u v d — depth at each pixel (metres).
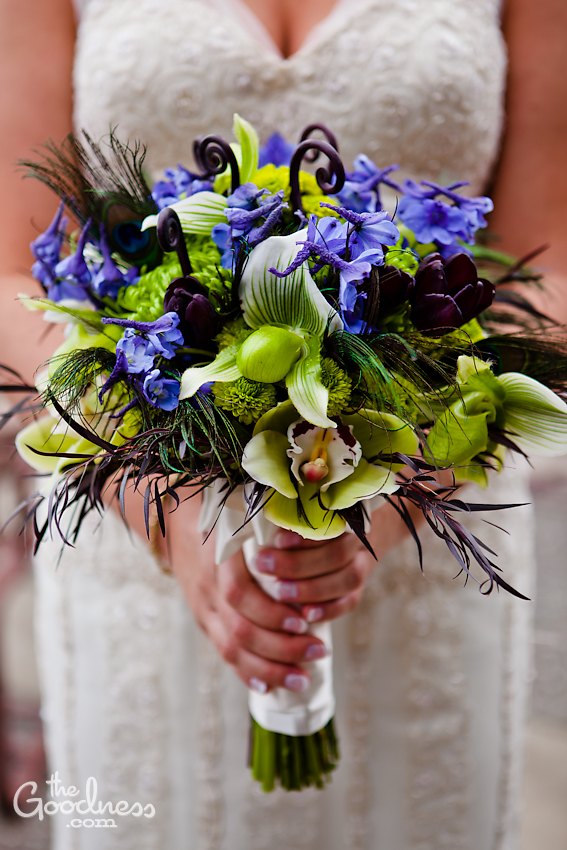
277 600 0.89
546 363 0.79
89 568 1.25
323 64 1.18
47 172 0.83
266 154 0.86
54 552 1.26
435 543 1.24
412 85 1.17
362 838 1.27
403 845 1.28
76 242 0.85
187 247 0.76
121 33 1.18
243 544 0.89
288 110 1.19
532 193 1.25
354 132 1.18
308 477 0.71
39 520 1.26
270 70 1.18
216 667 1.23
